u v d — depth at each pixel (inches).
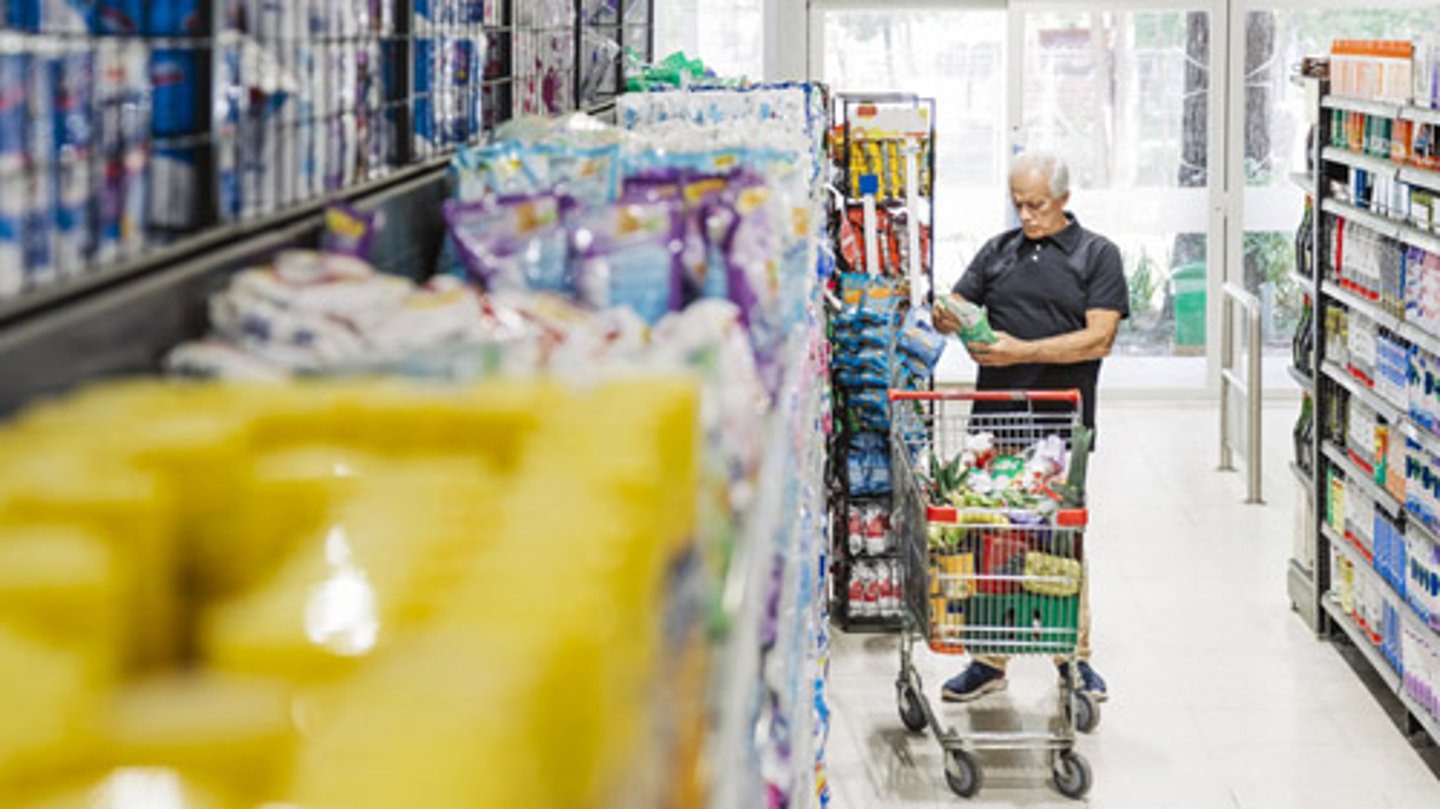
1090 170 462.6
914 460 228.5
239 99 59.6
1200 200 461.1
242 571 29.6
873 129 280.8
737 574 46.8
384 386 36.7
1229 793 208.1
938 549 206.7
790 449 73.1
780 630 65.8
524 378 41.0
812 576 114.2
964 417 261.4
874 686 248.4
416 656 23.5
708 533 42.0
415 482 31.1
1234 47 453.7
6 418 35.6
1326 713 233.1
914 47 465.4
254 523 30.0
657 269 67.2
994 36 463.5
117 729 21.7
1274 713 233.1
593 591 26.0
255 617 25.7
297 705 22.6
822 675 143.3
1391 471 233.5
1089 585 291.4
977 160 468.1
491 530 28.7
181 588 29.4
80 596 25.0
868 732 230.4
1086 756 219.9
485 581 26.3
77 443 31.0
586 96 164.7
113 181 50.4
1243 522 332.2
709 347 52.7
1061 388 260.5
